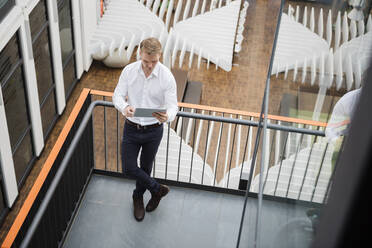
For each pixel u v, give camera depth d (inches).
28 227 124.3
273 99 76.8
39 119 382.9
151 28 488.4
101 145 402.3
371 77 15.2
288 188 54.0
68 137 151.0
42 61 385.4
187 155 334.6
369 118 15.4
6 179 333.7
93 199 166.2
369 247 15.2
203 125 434.3
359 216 15.2
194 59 520.7
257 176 83.5
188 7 532.7
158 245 153.0
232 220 163.2
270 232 61.6
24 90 356.2
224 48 485.1
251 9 597.6
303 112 50.8
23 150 368.8
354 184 15.4
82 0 433.1
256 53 534.9
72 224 157.8
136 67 128.5
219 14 518.9
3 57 315.0
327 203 17.5
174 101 133.0
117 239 153.6
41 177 130.7
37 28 366.3
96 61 495.8
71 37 442.6
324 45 44.0
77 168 158.7
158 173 313.3
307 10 54.8
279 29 73.9
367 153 15.1
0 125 310.7
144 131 136.6
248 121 154.9
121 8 508.1
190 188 172.4
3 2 303.6
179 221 160.6
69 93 457.1
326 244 16.5
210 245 154.8
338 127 30.6
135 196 158.9
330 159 30.7
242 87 491.2
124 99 134.9
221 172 398.6
